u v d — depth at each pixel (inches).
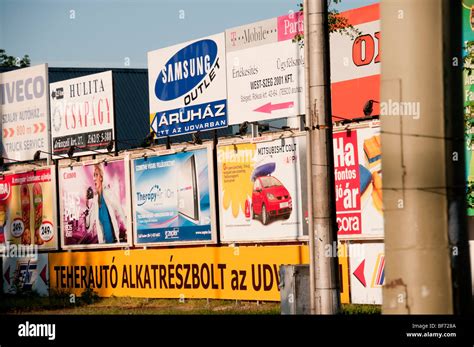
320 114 497.7
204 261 895.1
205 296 892.6
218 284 877.8
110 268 1015.6
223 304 844.6
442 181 265.9
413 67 267.4
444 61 265.7
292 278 524.4
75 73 1441.9
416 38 266.7
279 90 860.0
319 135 497.0
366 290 746.2
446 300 264.5
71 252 1075.3
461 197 267.1
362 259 751.7
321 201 496.4
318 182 496.7
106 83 1045.8
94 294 1027.3
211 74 932.6
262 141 855.1
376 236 745.6
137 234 999.0
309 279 526.6
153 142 1065.5
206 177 916.6
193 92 955.3
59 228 1112.2
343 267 764.0
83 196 1071.0
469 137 689.6
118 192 1019.9
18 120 1189.1
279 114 860.0
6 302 1022.4
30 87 1160.8
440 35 265.6
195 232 928.3
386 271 272.2
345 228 772.0
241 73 899.4
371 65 786.8
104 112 1050.1
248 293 840.9
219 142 923.4
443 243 265.1
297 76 841.5
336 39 813.9
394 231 269.9
